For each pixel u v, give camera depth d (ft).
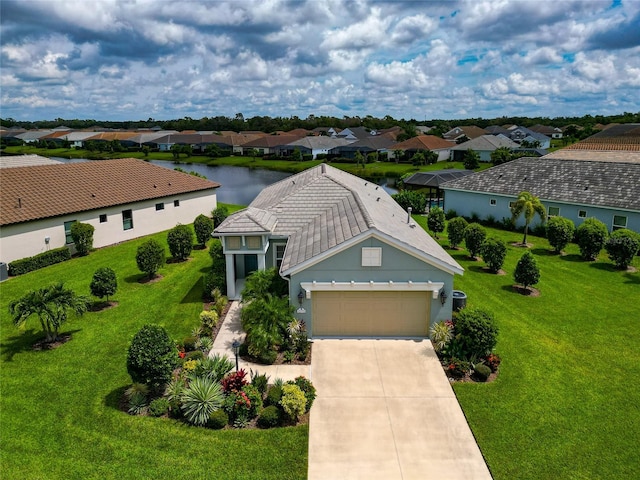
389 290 55.21
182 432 40.14
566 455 37.58
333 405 44.21
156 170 128.47
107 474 35.40
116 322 62.95
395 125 638.12
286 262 57.52
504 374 49.37
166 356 43.34
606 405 43.98
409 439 39.70
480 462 37.17
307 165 311.47
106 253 98.58
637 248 83.92
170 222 122.31
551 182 115.96
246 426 41.16
